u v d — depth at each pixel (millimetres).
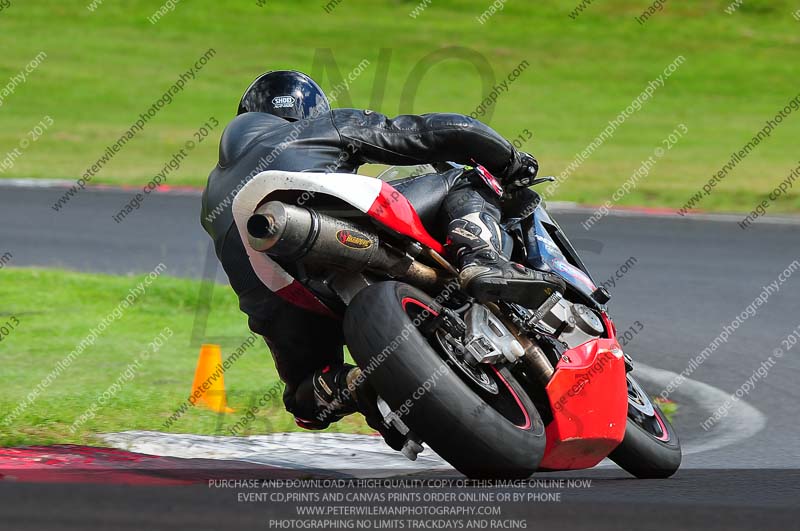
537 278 14891
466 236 15070
